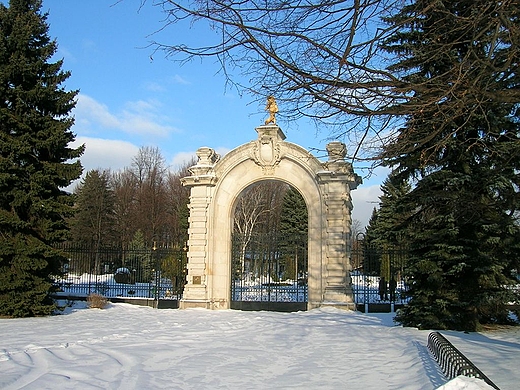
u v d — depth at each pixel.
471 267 16.89
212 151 27.28
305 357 12.27
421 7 7.46
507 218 16.98
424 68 13.62
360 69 7.55
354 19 6.59
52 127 21.88
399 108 7.60
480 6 7.32
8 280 20.58
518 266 18.23
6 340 14.37
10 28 22.28
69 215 22.66
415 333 16.08
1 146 20.50
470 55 7.54
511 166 15.65
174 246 53.81
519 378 9.01
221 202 26.31
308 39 7.37
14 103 21.56
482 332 16.64
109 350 12.77
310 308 24.23
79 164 22.64
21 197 20.67
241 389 9.02
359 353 12.76
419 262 17.22
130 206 65.88
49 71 22.94
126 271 36.66
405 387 8.88
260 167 25.86
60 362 11.09
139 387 8.94
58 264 22.56
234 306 26.00
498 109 15.89
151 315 22.66
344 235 24.14
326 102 7.73
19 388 8.62
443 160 17.55
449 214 16.86
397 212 18.80
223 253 26.05
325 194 24.52
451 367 8.69
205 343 14.41
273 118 25.94
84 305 26.25
